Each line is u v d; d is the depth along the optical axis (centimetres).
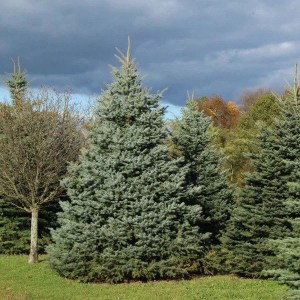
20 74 2519
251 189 1552
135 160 1442
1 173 1806
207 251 1591
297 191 1420
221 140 3588
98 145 1512
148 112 1515
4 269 1658
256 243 1530
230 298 1239
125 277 1450
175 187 1457
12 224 2050
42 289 1338
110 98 1538
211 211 1692
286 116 1583
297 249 1077
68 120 2055
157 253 1434
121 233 1397
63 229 1460
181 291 1312
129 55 1547
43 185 1839
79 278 1435
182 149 1802
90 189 1466
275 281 1462
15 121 1806
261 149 1588
